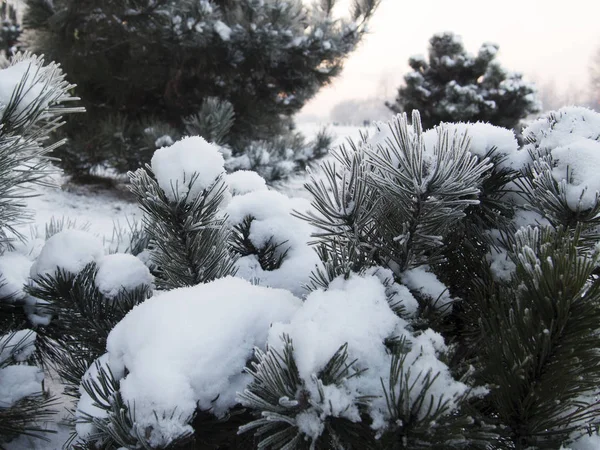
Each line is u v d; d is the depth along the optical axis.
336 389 0.49
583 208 0.61
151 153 3.30
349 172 0.62
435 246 0.63
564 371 0.50
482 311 0.63
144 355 0.56
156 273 0.96
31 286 0.85
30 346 0.91
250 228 0.89
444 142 0.58
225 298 0.63
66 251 0.82
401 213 0.61
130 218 3.03
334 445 0.49
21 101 0.68
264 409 0.51
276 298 0.66
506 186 0.74
